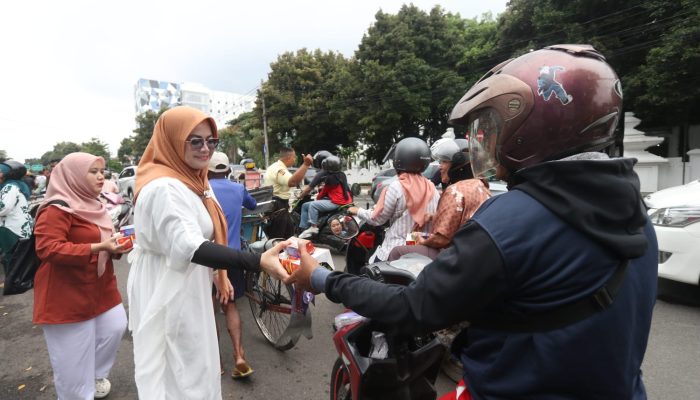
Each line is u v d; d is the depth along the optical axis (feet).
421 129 71.31
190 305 5.67
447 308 2.79
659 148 46.68
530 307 2.72
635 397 3.07
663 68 35.45
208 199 6.24
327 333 11.62
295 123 76.07
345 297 3.49
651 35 39.83
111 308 8.08
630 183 2.81
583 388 2.72
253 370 9.67
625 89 39.29
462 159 9.32
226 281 7.43
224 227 6.50
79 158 7.54
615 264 2.69
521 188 2.94
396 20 62.75
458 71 62.34
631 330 2.77
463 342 3.55
